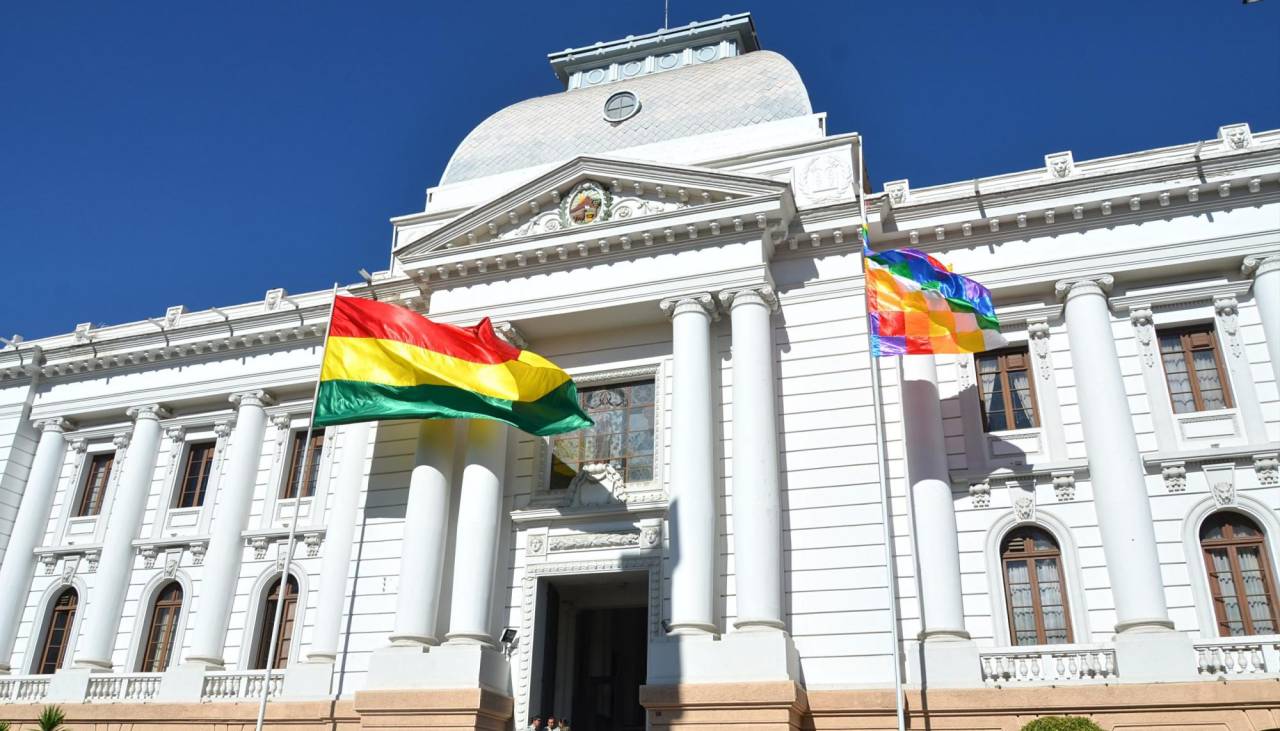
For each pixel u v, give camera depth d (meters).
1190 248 21.56
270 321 29.20
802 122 25.55
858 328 22.47
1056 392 21.67
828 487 21.28
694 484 20.89
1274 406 20.31
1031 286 22.42
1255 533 19.62
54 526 29.64
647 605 23.55
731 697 18.77
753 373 21.55
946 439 21.83
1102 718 17.98
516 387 21.62
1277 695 17.19
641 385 24.09
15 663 27.84
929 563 20.16
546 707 22.19
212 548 26.95
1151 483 20.28
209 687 24.83
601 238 23.56
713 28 32.53
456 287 25.05
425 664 20.98
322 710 22.55
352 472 26.16
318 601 24.83
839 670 19.70
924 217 23.28
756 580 19.80
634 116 28.03
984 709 18.56
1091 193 22.31
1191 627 18.95
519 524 23.25
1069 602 19.81
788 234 23.36
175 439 29.64
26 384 31.50
